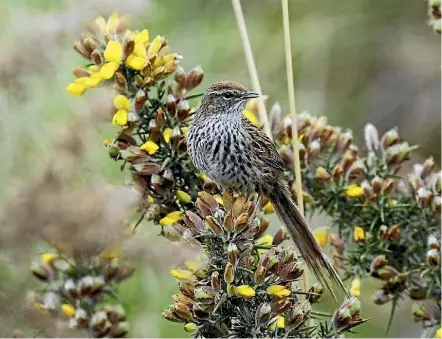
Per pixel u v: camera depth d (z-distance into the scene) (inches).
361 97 348.8
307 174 270.1
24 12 263.6
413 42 358.3
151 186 265.6
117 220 255.4
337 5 340.5
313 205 270.2
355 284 265.7
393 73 358.3
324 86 328.5
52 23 258.7
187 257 256.1
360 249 268.4
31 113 258.8
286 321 261.1
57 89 265.9
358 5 344.8
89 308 262.8
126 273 263.0
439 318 268.1
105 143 266.1
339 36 340.5
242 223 260.5
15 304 257.0
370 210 268.8
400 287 268.1
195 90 292.4
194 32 296.8
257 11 326.6
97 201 255.1
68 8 259.6
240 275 261.0
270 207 270.4
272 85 320.5
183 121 266.5
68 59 271.7
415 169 270.2
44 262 262.4
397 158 270.1
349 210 269.4
